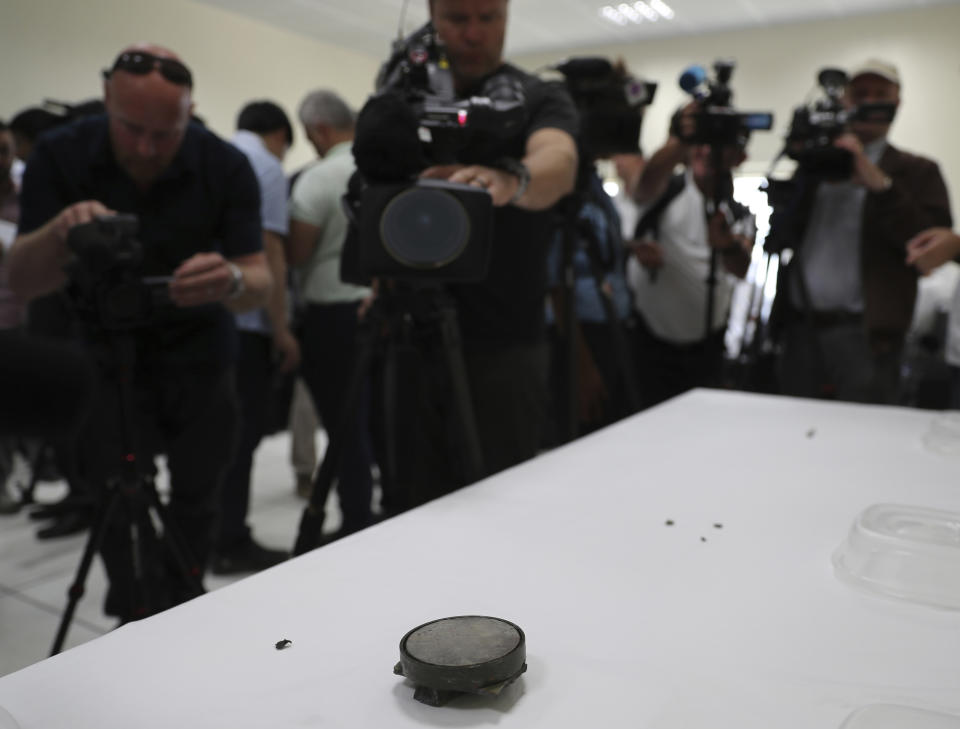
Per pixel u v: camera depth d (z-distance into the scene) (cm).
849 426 115
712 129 183
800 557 66
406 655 44
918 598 57
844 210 198
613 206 236
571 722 42
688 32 513
